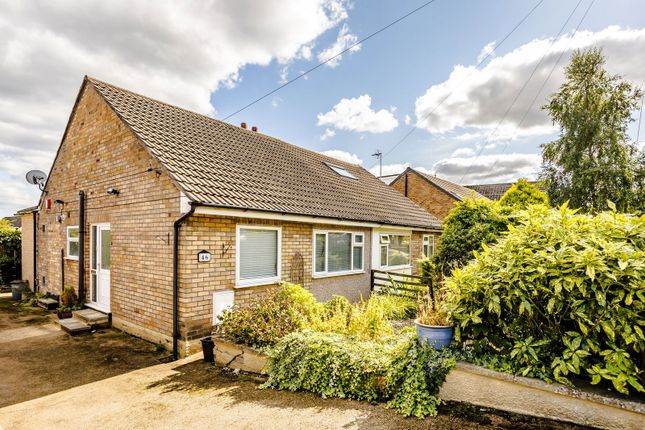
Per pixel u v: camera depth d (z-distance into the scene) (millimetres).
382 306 8469
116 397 4688
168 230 6840
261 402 4277
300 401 4230
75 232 10297
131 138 8023
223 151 10016
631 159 17172
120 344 7137
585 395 3176
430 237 16641
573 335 3371
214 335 6297
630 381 2984
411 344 4320
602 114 17859
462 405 3779
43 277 12195
